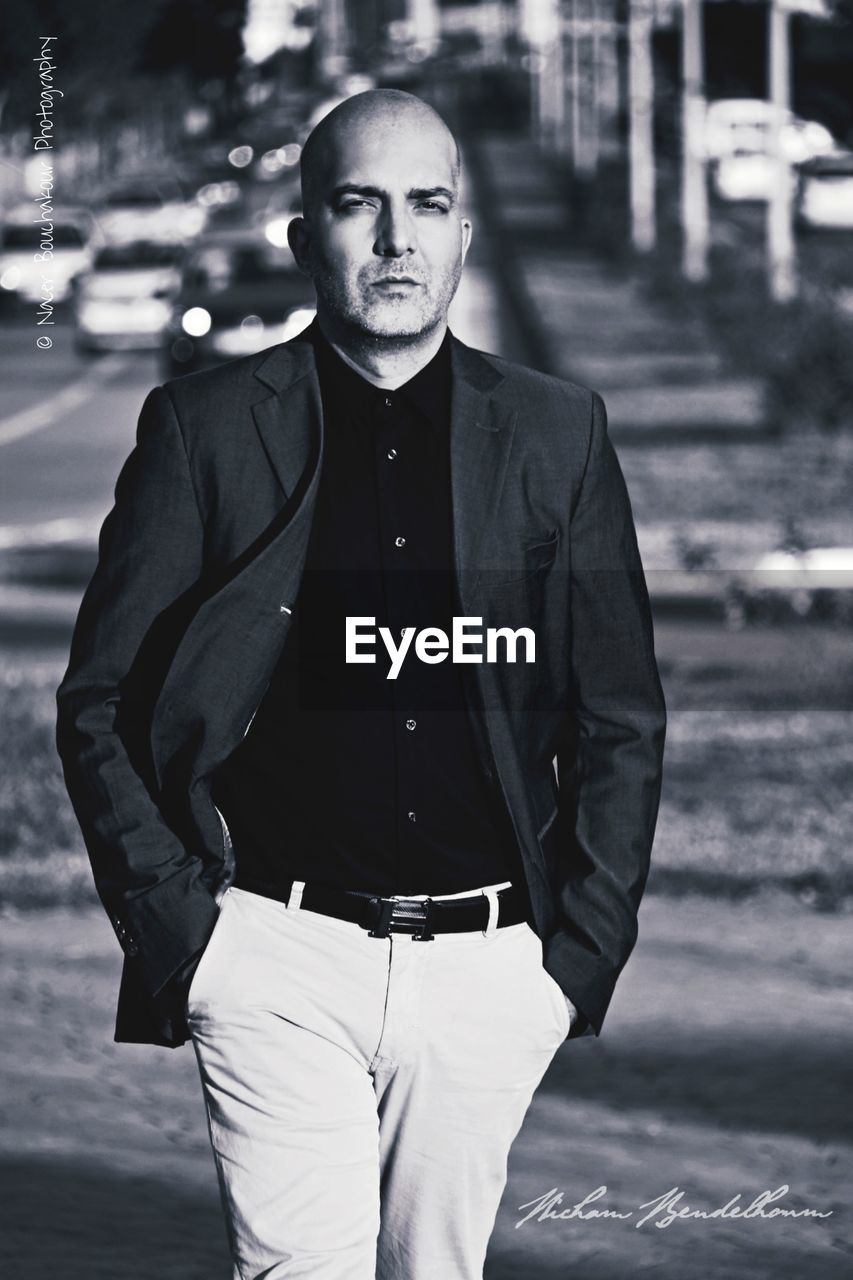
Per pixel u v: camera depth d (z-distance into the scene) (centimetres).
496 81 14275
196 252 3722
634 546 438
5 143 4781
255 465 418
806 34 4888
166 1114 782
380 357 419
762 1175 722
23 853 1219
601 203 6975
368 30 16412
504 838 418
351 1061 417
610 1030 920
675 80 6056
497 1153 429
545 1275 622
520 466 424
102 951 1047
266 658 412
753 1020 935
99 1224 637
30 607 2127
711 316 4428
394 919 413
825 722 1564
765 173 7019
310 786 413
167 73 7700
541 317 4572
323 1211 409
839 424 3238
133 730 420
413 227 416
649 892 1180
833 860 1227
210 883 413
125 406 3894
